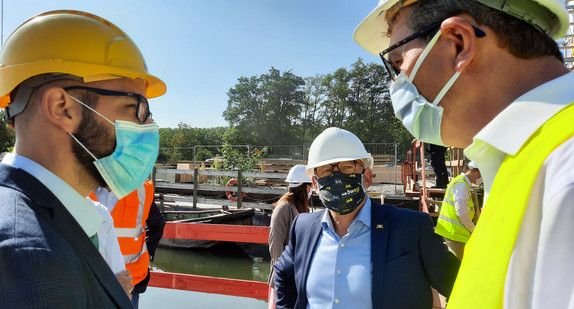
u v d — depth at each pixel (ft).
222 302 17.11
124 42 3.46
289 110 245.24
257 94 255.70
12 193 2.58
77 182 3.27
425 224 5.51
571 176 1.51
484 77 2.44
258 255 31.09
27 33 3.12
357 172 5.85
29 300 2.13
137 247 8.75
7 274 2.13
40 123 3.05
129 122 3.39
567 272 1.43
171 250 31.89
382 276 5.18
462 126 2.65
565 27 2.46
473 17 2.43
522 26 2.30
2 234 2.27
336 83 236.84
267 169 58.80
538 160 1.76
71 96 3.10
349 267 5.45
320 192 5.94
